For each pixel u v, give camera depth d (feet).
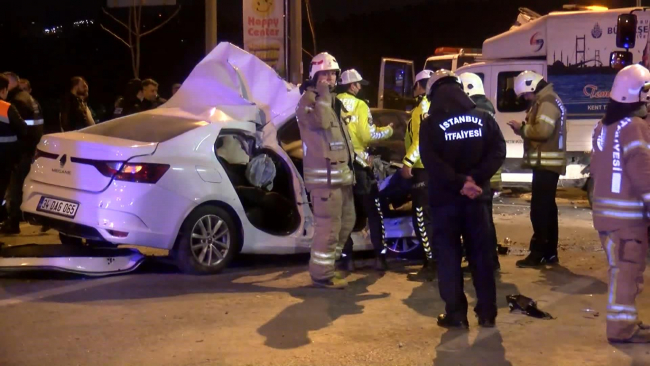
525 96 26.45
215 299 21.59
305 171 22.82
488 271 18.70
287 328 18.94
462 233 18.78
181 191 23.41
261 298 21.80
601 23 44.45
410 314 20.26
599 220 17.61
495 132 18.29
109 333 18.40
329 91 22.53
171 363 16.40
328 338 18.17
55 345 17.52
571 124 44.65
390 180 27.22
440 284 18.85
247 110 26.21
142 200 22.74
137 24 70.33
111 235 22.70
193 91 27.61
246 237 25.07
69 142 23.91
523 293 22.74
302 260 27.84
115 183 22.75
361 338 18.19
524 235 33.73
